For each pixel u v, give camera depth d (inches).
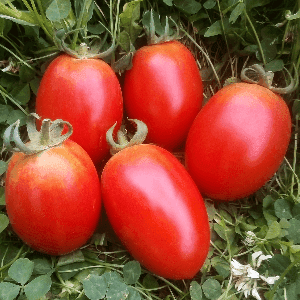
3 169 9.1
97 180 8.3
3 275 8.4
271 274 8.5
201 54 11.3
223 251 9.5
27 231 7.9
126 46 10.3
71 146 8.1
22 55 10.3
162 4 11.0
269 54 10.8
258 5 10.6
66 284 8.6
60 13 8.9
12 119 10.0
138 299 7.9
